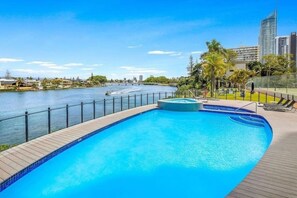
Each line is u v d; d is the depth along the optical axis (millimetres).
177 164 6715
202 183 5555
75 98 50094
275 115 12539
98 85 149375
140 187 5348
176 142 9008
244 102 19562
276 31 131750
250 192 4016
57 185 5418
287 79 25719
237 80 49969
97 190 5168
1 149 6984
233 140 9297
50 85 109875
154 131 10836
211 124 12383
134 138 9602
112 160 7059
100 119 11328
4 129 15969
